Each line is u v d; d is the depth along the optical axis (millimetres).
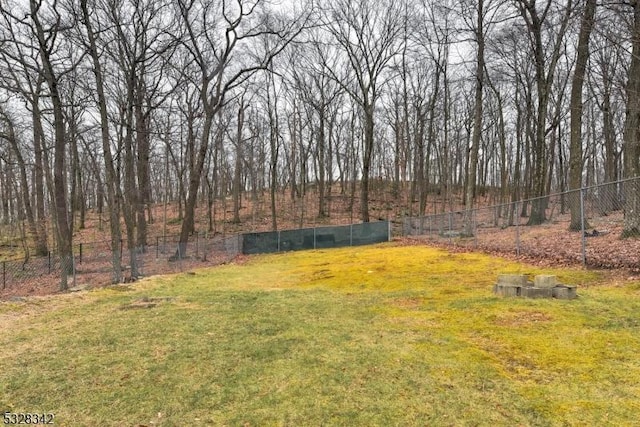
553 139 27812
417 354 4641
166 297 8898
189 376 4355
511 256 12211
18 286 15734
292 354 4863
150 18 21297
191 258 19359
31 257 21047
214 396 3867
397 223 31094
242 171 48281
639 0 9445
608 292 6844
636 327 5051
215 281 11859
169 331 6066
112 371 4586
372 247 21281
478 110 20125
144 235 21922
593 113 31203
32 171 35969
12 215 36875
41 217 22281
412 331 5531
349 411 3451
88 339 5816
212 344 5375
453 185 47188
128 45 17969
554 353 4438
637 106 10203
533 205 18000
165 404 3752
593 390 3580
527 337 4988
